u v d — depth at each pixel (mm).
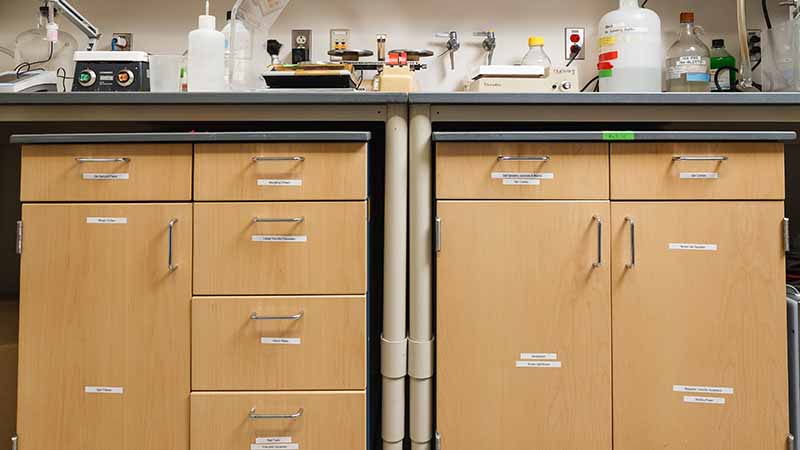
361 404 1019
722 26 1662
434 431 1069
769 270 1021
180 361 1012
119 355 1015
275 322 1016
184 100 1022
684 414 1027
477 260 1033
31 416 1014
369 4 1658
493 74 1314
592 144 1032
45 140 1006
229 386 1014
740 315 1021
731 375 1021
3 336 1198
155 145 1019
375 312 1390
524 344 1032
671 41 1657
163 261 1014
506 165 1033
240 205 1016
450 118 1061
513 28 1665
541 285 1031
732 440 1022
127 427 1014
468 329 1033
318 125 1319
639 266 1027
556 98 1025
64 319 1015
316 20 1657
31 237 1019
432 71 1663
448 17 1664
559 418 1031
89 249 1016
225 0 1654
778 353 1020
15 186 1655
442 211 1034
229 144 1018
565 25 1663
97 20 1649
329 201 1021
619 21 1401
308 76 1209
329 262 1020
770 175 1022
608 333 1028
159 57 1394
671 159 1029
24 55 1512
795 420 1041
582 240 1029
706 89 1456
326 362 1020
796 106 1066
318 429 1018
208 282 1013
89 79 1217
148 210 1015
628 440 1027
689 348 1023
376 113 1057
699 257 1023
